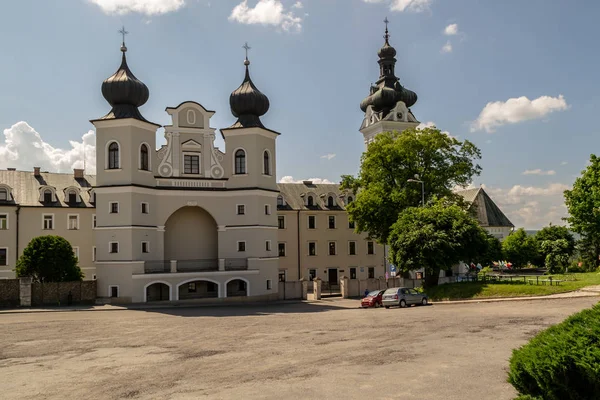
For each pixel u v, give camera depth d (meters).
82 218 64.88
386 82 85.12
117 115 51.16
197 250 55.41
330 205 76.88
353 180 63.78
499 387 14.08
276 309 43.38
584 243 72.50
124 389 15.20
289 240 73.88
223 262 51.88
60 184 66.69
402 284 63.38
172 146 54.44
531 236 89.94
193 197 53.81
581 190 61.88
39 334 27.83
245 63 57.56
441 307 37.94
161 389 14.99
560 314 28.48
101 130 50.78
